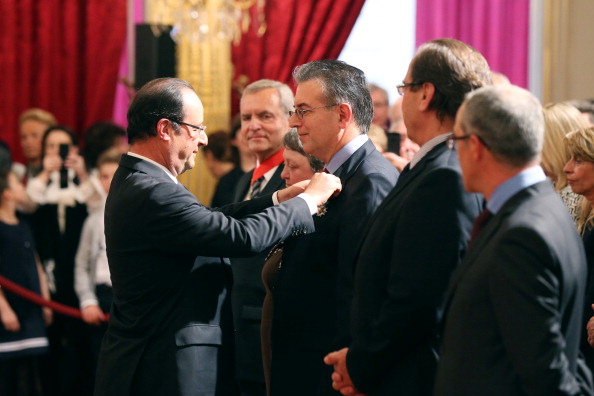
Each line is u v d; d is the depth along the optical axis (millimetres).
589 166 4059
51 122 7844
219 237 3734
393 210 3270
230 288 4090
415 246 3098
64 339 6949
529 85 8234
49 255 6918
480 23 8234
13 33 8539
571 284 2697
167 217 3779
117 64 8500
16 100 8586
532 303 2590
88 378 6824
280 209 3770
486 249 2752
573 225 2820
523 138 2775
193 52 8219
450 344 2793
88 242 6707
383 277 3256
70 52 8539
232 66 8320
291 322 3869
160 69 7754
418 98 3260
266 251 4844
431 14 8297
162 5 8250
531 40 8203
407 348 3145
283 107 5277
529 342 2574
